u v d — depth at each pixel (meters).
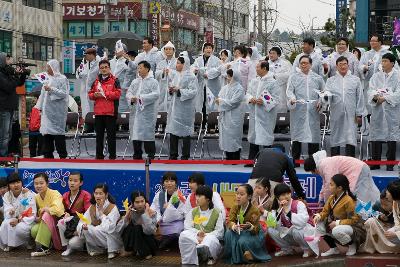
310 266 9.20
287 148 14.30
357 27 26.45
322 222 9.66
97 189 10.19
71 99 16.98
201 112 15.83
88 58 15.82
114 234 10.20
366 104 14.05
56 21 41.38
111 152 13.83
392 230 9.28
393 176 11.22
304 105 13.03
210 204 9.88
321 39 32.66
